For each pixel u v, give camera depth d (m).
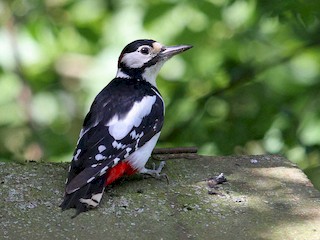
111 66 12.83
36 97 13.56
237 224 7.25
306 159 11.78
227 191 7.88
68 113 13.68
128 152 7.79
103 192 7.66
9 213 7.30
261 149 11.98
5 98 13.32
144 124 8.05
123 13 12.80
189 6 12.24
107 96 8.23
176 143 12.21
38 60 13.30
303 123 11.97
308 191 7.93
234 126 12.05
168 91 12.58
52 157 13.08
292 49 12.55
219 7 12.14
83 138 7.79
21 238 6.93
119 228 7.14
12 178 7.96
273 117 12.04
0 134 13.33
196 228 7.18
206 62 12.56
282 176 8.25
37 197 7.62
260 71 12.48
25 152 13.22
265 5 11.45
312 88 12.45
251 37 12.45
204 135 12.15
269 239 7.01
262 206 7.60
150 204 7.56
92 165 7.55
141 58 8.82
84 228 7.12
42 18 13.10
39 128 13.50
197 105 12.41
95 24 13.08
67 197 7.45
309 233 7.10
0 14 13.12
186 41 12.36
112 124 7.90
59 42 13.22
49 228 7.09
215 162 8.55
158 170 8.18
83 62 13.62
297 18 11.34
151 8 12.36
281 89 12.48
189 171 8.33
